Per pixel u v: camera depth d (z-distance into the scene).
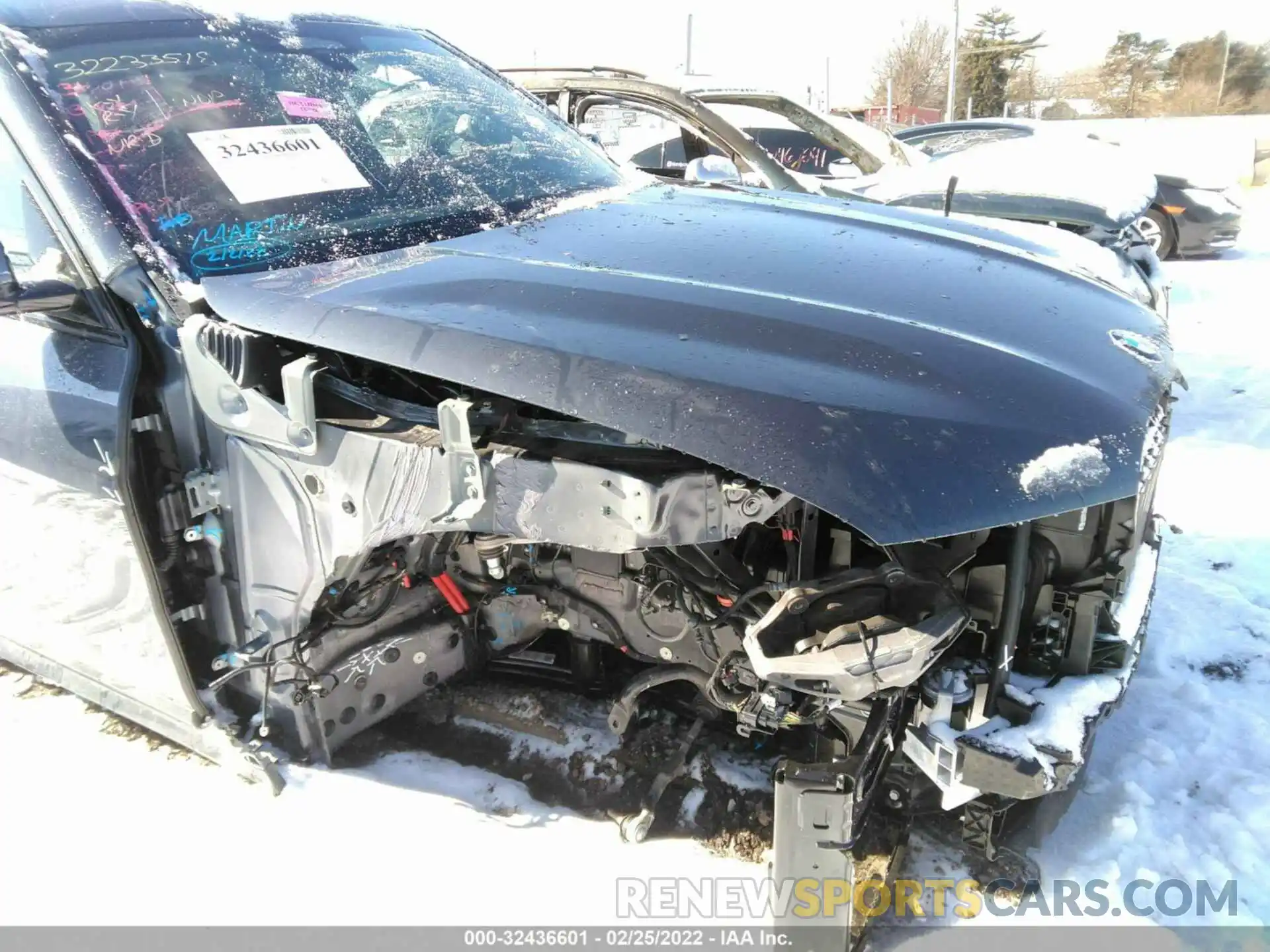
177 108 2.18
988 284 2.02
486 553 2.01
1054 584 1.83
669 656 2.09
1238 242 9.76
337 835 2.02
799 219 2.43
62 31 2.19
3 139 2.04
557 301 1.75
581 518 1.59
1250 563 3.37
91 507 1.99
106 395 1.88
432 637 2.35
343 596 2.06
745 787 2.16
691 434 1.46
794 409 1.47
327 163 2.29
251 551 1.97
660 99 4.95
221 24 2.49
